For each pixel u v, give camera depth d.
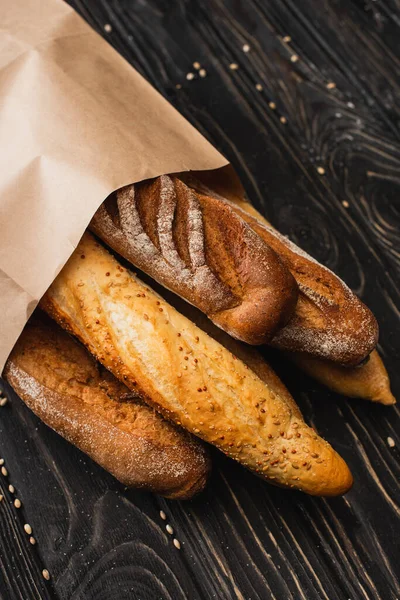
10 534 0.88
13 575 0.86
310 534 0.88
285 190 1.03
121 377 0.83
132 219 0.82
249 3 1.13
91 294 0.83
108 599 0.85
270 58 1.11
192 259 0.82
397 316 0.97
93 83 0.90
